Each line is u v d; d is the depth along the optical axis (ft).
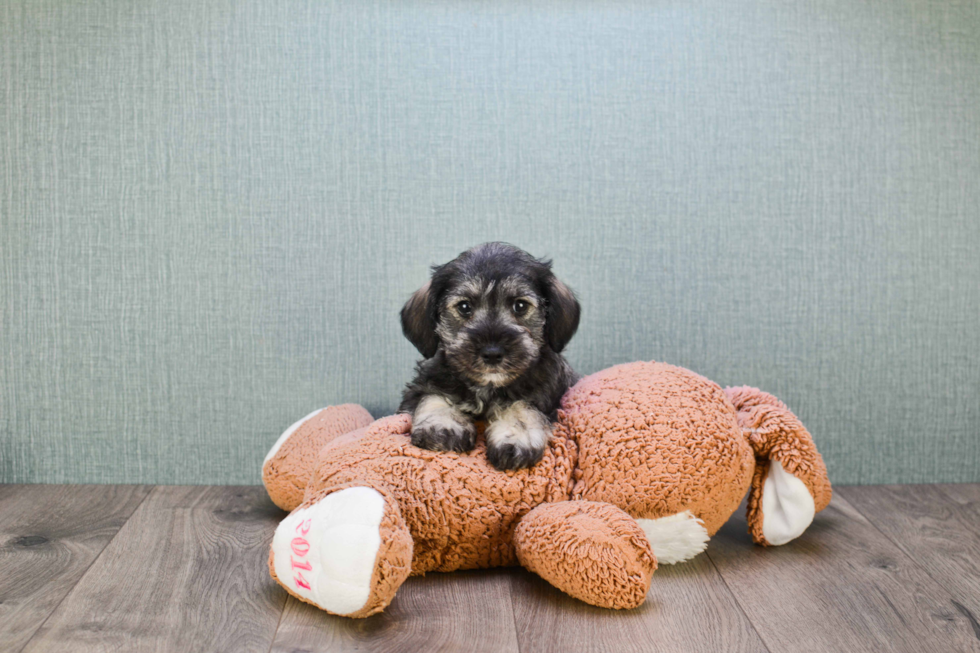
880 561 2.08
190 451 2.63
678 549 1.99
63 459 2.62
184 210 2.57
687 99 2.60
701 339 2.64
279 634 1.69
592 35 2.59
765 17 2.60
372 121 2.57
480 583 1.93
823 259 2.64
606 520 1.80
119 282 2.58
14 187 2.55
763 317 2.65
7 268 2.57
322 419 2.40
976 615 1.80
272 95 2.56
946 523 2.34
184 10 2.54
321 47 2.56
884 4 2.61
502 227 2.60
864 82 2.62
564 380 2.25
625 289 2.63
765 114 2.61
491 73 2.58
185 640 1.67
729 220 2.62
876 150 2.63
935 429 2.69
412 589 1.90
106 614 1.77
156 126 2.55
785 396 2.67
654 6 2.59
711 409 2.07
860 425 2.68
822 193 2.63
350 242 2.59
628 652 1.64
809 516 2.14
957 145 2.65
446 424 1.99
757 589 1.91
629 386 2.12
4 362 2.59
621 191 2.61
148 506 2.43
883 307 2.66
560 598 1.86
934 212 2.65
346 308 2.60
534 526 1.84
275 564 1.78
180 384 2.61
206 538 2.19
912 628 1.74
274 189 2.57
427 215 2.59
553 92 2.59
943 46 2.62
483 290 2.07
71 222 2.56
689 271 2.63
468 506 1.92
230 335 2.60
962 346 2.68
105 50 2.54
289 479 2.31
